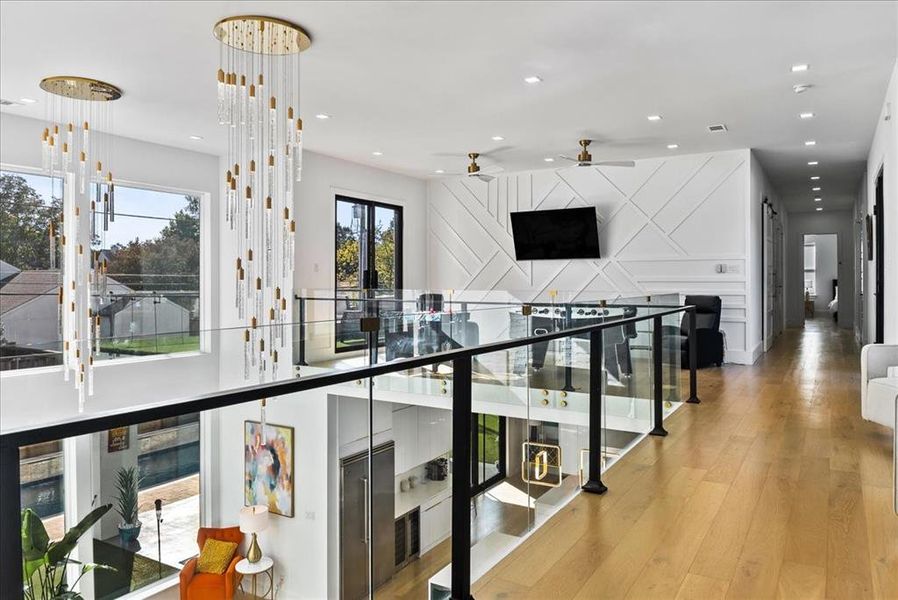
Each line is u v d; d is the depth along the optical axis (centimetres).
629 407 398
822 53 441
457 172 950
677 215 825
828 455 365
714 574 221
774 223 1092
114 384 410
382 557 211
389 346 473
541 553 238
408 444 223
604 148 769
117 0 353
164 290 738
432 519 221
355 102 563
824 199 1278
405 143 736
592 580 218
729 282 792
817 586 211
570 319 348
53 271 629
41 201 623
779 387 600
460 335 431
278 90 527
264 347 465
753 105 574
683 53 440
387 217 953
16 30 394
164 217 741
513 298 703
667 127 659
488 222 973
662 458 361
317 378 152
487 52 437
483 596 208
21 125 602
